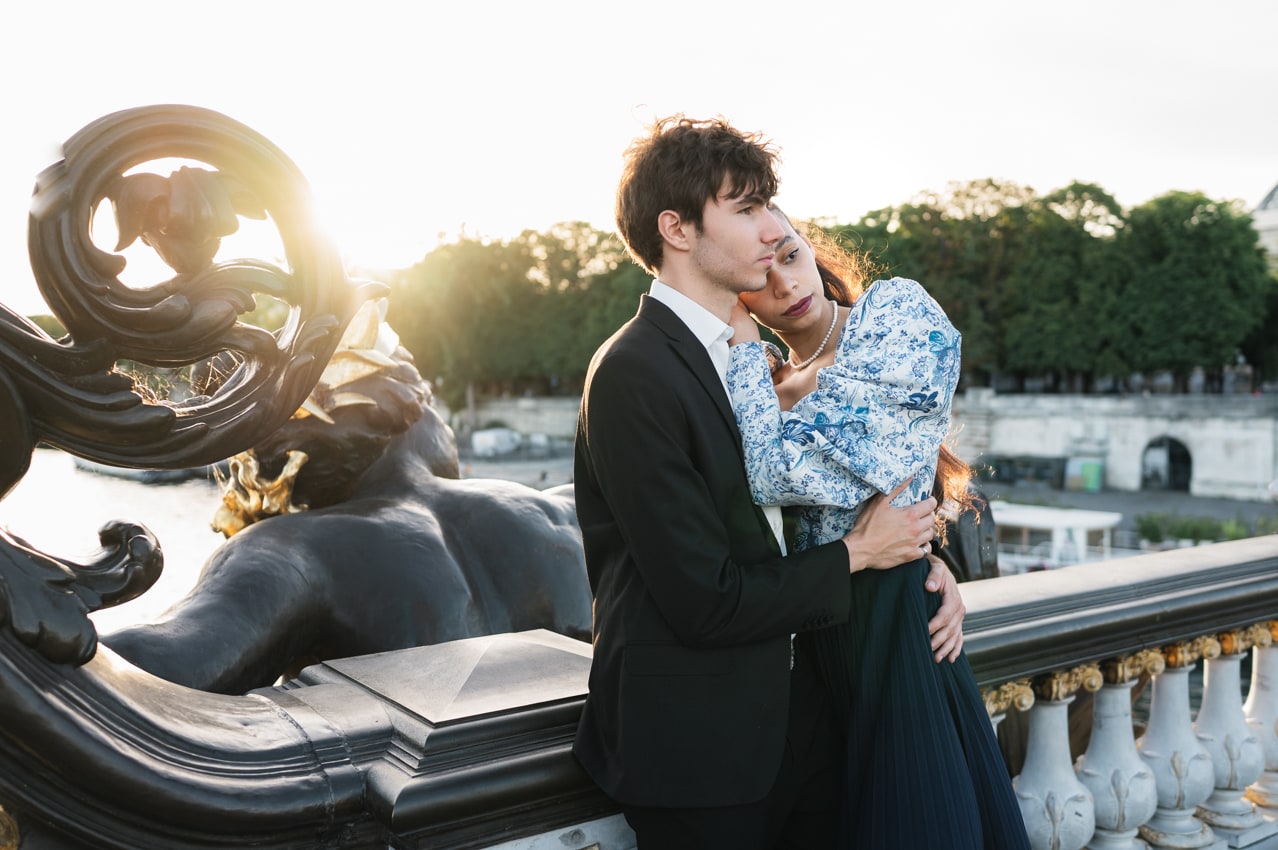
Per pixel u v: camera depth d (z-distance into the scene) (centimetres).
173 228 138
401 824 158
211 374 197
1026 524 3781
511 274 8862
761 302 214
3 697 127
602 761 180
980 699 209
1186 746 310
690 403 177
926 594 204
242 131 145
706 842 177
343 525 289
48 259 131
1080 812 277
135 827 142
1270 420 5575
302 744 164
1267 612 321
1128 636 282
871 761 192
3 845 138
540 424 8700
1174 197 6519
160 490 688
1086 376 7800
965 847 186
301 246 153
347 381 309
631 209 195
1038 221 6888
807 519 206
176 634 241
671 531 169
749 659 179
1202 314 6325
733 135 190
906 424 191
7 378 132
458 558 310
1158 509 5228
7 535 137
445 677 197
